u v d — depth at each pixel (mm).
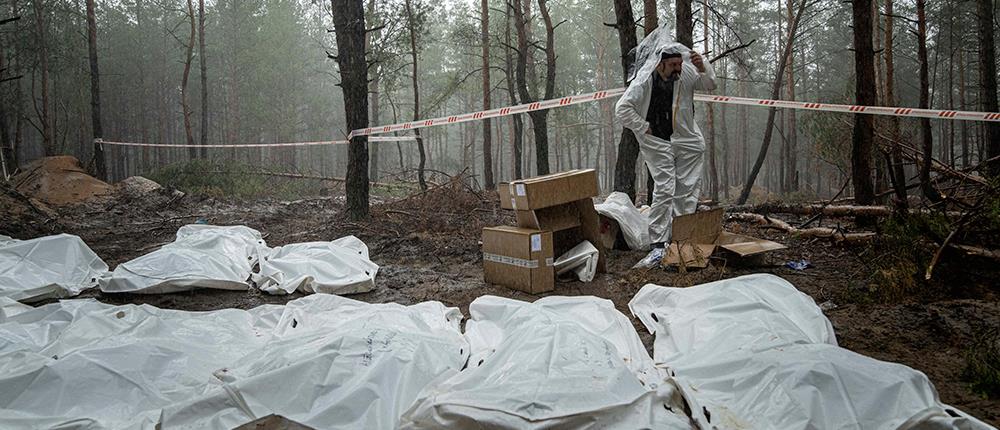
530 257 5047
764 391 2504
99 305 4188
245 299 5273
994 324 3625
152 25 34969
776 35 32875
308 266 5566
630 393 2475
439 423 2285
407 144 41656
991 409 2758
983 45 12672
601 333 3688
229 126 37812
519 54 14484
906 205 6051
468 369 2838
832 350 2701
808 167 29172
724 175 30000
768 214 8969
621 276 5547
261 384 2516
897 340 3643
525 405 2287
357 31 9273
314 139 41188
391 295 5312
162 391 2861
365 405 2502
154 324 3674
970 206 5875
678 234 5684
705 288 3965
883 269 4754
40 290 5102
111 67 32688
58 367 2760
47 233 9672
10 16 23641
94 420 2549
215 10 34812
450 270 6277
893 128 9273
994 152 12305
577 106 29922
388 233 8547
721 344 3158
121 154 35750
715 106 32125
